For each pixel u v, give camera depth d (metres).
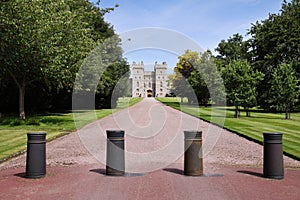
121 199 6.20
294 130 18.19
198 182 7.43
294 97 27.66
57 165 9.40
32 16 18.91
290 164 9.51
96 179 7.71
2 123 21.20
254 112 37.38
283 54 39.94
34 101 31.73
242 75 27.44
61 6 20.78
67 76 20.81
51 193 6.59
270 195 6.45
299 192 6.66
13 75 22.47
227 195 6.44
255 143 13.77
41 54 19.42
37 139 7.85
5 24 19.25
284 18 41.19
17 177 7.89
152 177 7.91
